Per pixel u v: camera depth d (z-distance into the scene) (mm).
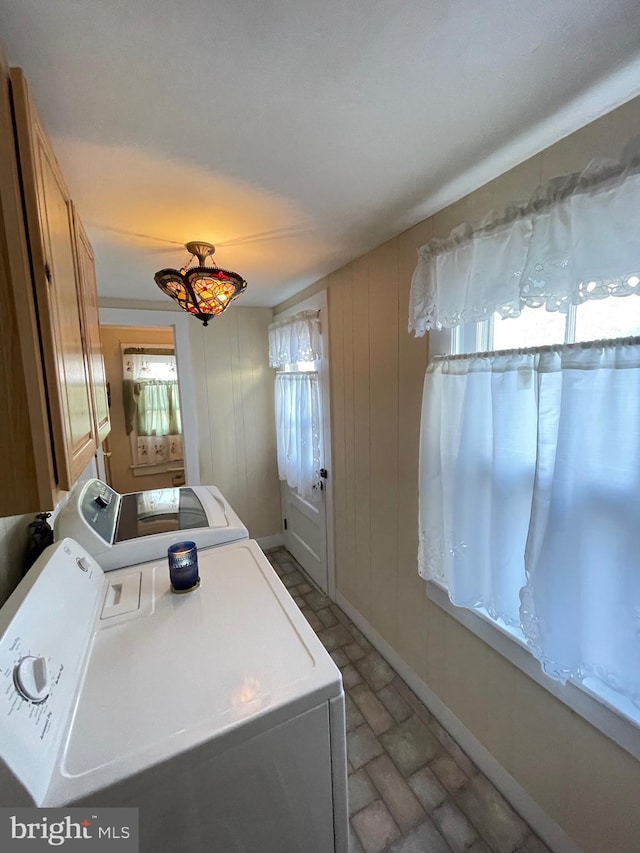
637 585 876
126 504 1751
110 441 4055
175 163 1074
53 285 729
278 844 793
